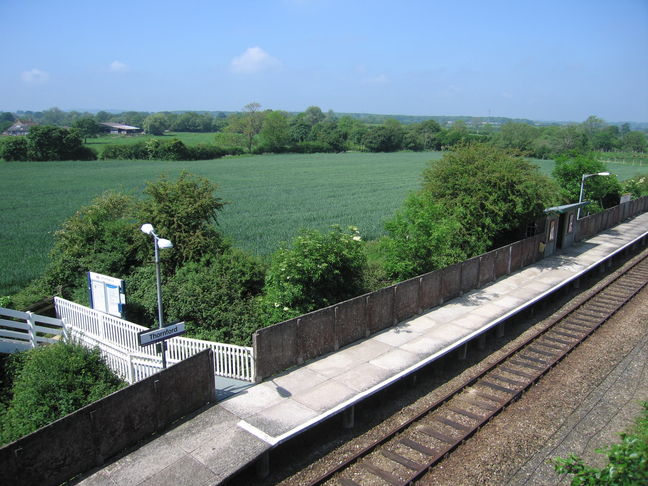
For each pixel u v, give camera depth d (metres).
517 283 21.95
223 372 13.62
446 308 18.72
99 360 14.24
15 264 24.36
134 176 68.25
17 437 11.60
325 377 13.23
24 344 16.19
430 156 122.62
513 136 135.75
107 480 9.52
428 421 12.38
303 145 130.50
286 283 16.09
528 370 15.10
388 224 20.22
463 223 22.95
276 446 10.52
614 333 18.08
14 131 188.88
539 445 11.38
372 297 15.93
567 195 32.47
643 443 6.63
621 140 155.88
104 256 20.09
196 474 9.59
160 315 13.11
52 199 47.88
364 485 9.99
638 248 32.72
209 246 20.03
